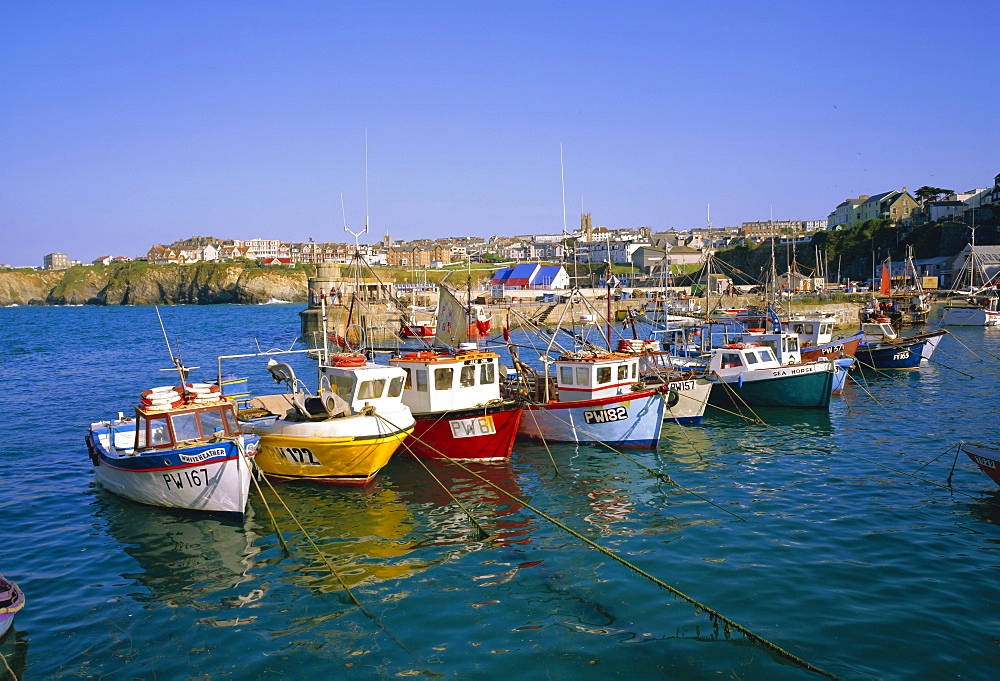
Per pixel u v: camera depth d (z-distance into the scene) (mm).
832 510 19266
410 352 28312
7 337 92500
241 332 96062
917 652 11859
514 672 11539
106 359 63719
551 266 125750
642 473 23547
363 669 11727
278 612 13781
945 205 136500
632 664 11680
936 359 53531
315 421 21188
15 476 23406
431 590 14664
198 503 18703
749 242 188750
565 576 15273
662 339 42750
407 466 24406
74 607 14039
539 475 23422
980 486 21266
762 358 35469
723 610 13500
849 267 139250
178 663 12000
